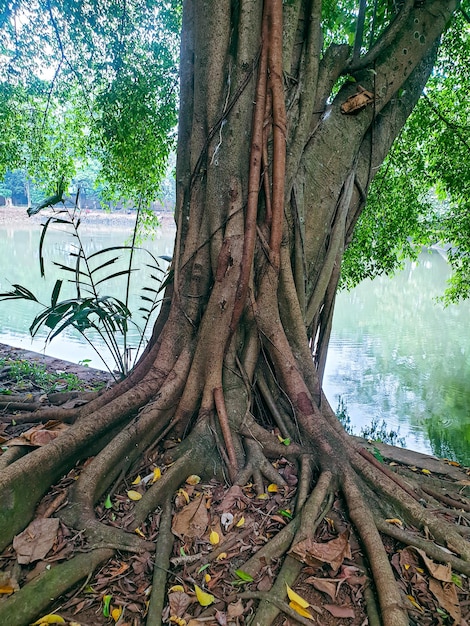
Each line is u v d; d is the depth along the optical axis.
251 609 2.15
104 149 8.51
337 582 2.32
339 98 3.97
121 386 3.76
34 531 2.48
